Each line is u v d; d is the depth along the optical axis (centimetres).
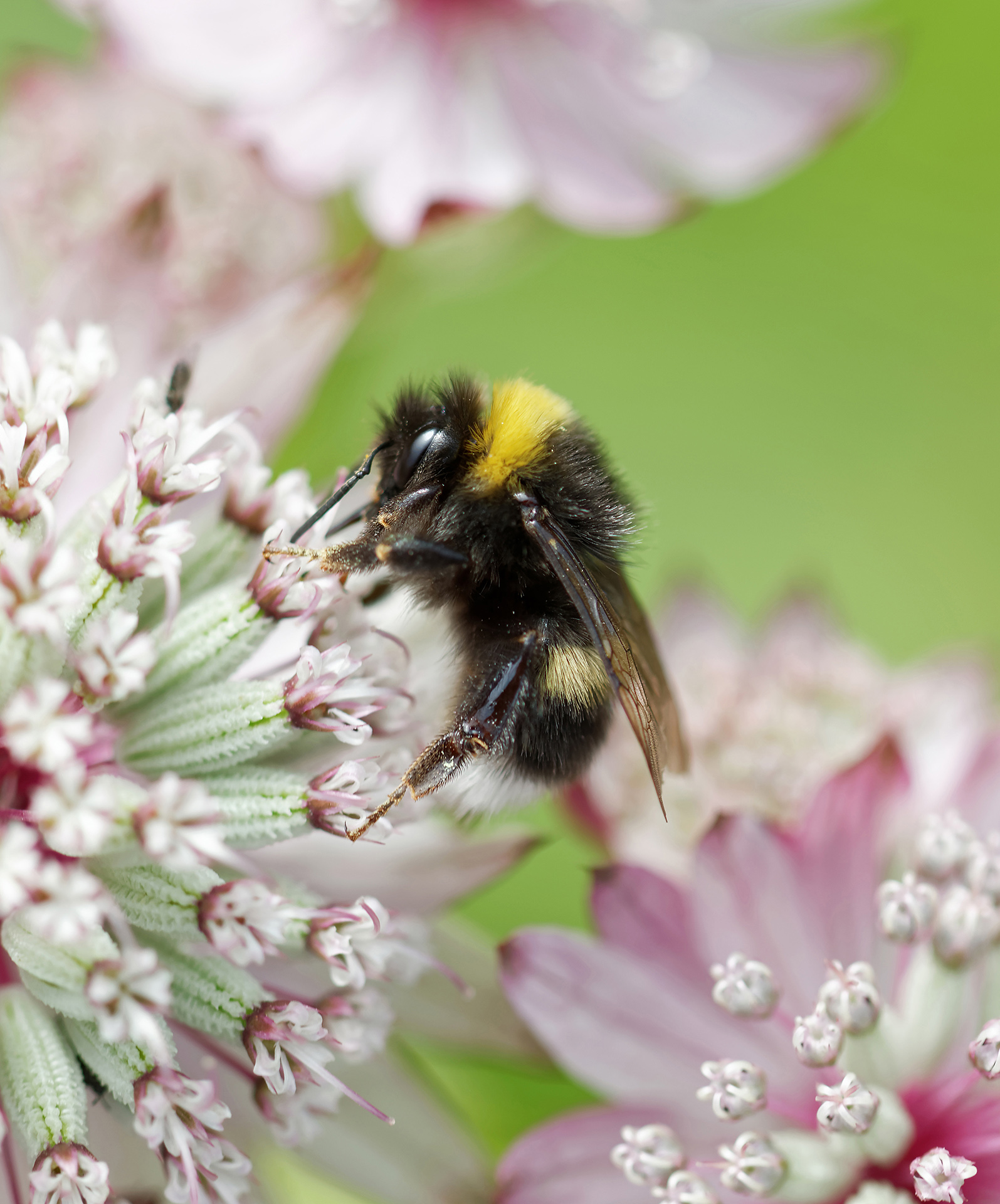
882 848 15
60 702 14
